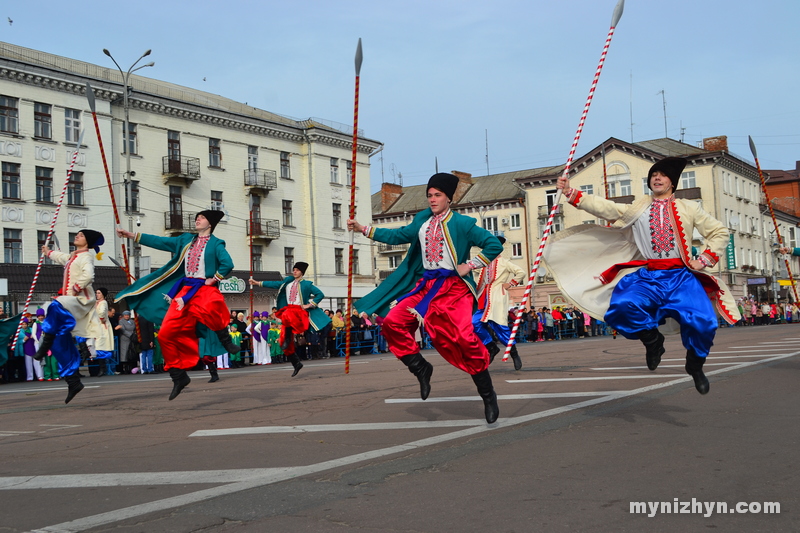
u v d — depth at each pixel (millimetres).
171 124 40844
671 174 6250
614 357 14305
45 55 38156
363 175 51594
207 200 42562
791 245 74250
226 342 8711
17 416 8289
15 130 34375
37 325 17891
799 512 3588
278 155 46719
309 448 5477
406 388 9641
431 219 6398
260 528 3543
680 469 4473
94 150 36938
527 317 31734
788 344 16141
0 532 3596
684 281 6090
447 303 6098
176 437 6234
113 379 16078
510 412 6898
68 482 4617
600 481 4238
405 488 4203
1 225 33625
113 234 37625
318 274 47812
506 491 4082
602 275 6641
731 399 7301
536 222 60656
